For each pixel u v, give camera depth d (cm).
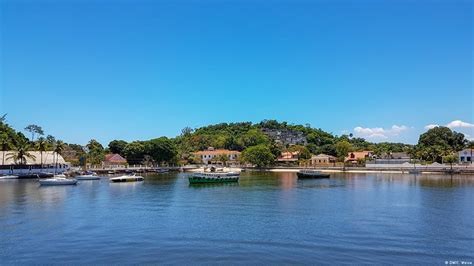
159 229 4725
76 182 11538
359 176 15700
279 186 10906
